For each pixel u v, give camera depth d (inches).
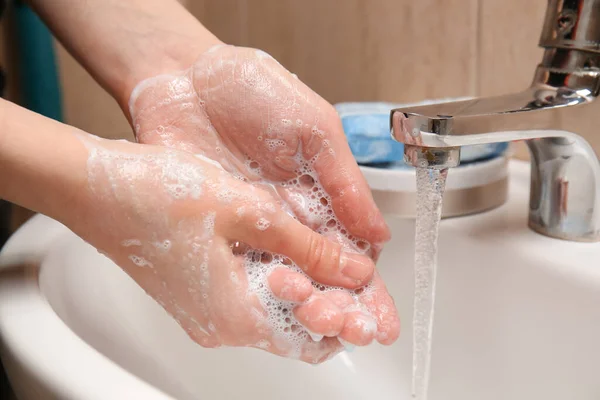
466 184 24.4
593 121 21.8
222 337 19.1
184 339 23.3
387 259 25.6
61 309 20.0
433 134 18.9
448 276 24.4
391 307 19.9
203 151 22.2
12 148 18.7
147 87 22.4
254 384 23.7
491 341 23.7
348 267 19.7
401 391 25.0
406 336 25.4
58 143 19.0
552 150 22.7
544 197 23.3
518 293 23.0
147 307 23.4
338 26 30.1
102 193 18.8
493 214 24.8
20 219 31.6
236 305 18.8
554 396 22.4
